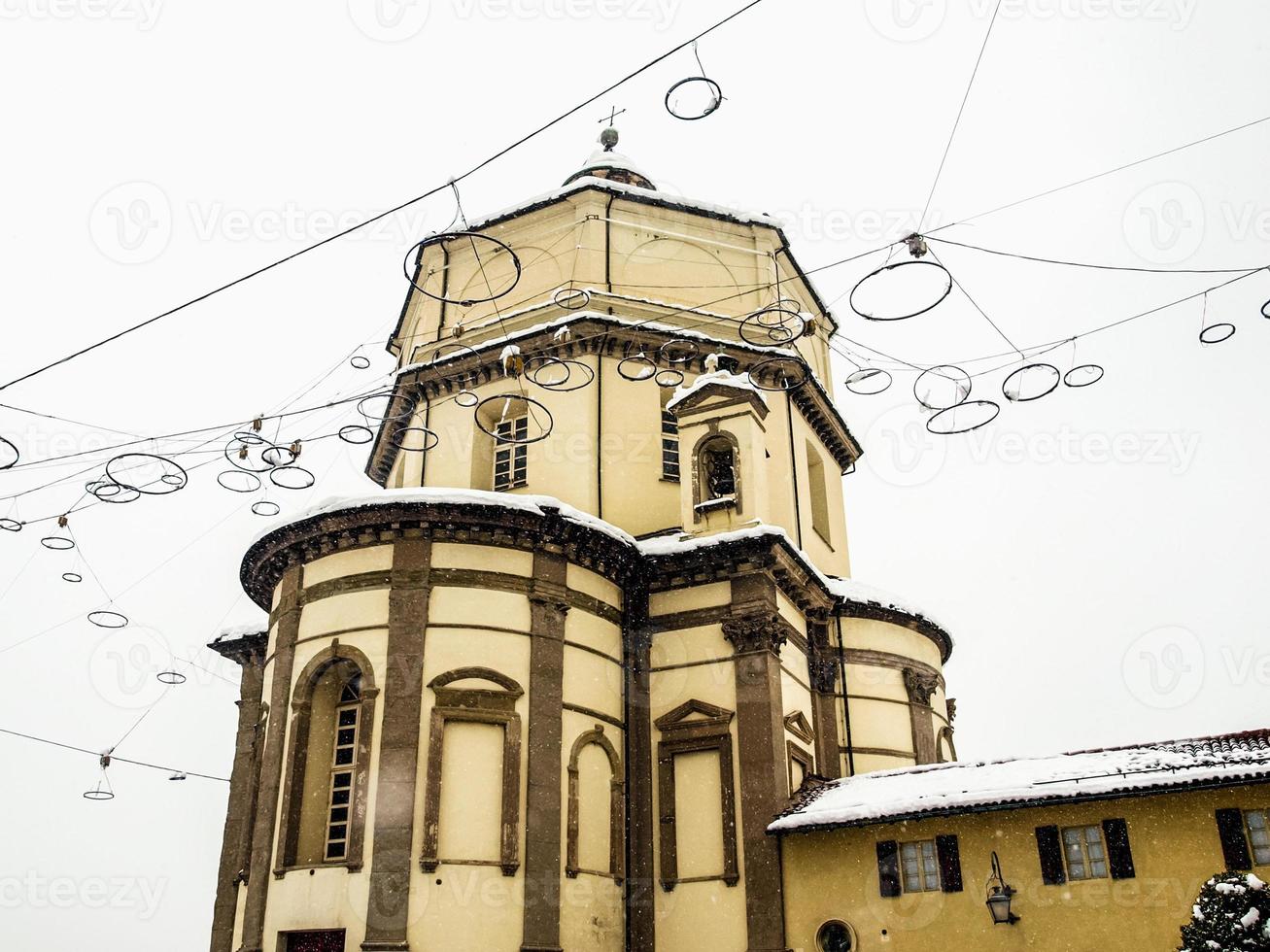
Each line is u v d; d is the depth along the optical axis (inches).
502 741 851.4
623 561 976.3
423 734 830.5
